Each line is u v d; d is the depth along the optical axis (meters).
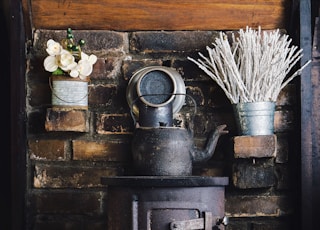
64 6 2.59
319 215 2.67
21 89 2.55
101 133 2.60
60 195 2.60
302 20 2.56
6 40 2.95
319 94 2.66
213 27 2.62
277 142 2.61
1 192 2.98
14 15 2.54
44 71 2.61
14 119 2.55
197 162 2.46
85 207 2.59
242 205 2.59
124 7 2.59
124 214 2.26
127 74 2.61
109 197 2.32
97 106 2.61
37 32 2.61
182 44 2.62
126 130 2.60
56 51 2.52
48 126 2.52
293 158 2.60
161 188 2.24
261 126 2.50
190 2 2.59
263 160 2.54
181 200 2.24
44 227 2.59
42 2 2.58
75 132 2.59
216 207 2.28
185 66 2.62
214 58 2.53
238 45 2.56
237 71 2.48
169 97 2.52
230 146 2.54
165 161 2.35
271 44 2.49
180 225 2.21
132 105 2.49
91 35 2.62
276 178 2.60
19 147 2.55
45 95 2.60
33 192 2.60
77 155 2.59
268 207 2.59
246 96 2.51
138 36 2.62
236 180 2.54
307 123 2.56
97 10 2.59
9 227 2.98
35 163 2.60
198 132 2.61
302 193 2.55
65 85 2.52
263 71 2.48
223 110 2.61
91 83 2.61
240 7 2.60
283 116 2.60
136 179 2.24
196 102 2.61
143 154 2.36
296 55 2.51
